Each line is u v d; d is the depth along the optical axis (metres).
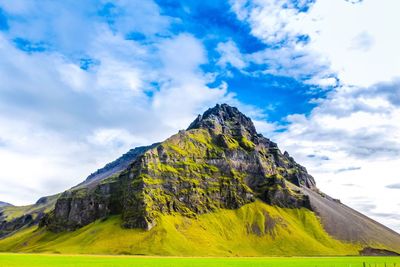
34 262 143.38
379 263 186.25
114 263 149.38
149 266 134.75
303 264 168.75
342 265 162.12
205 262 177.75
